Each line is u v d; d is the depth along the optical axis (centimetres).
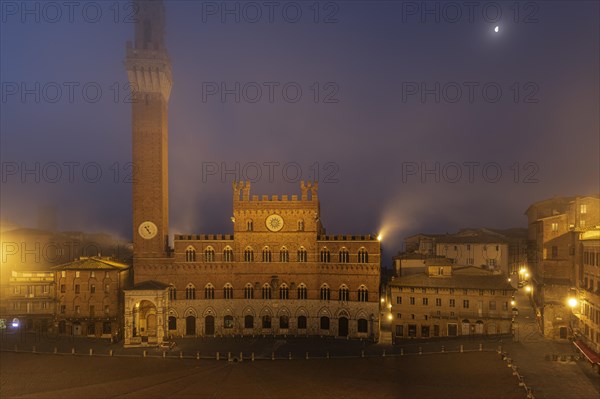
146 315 11144
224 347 10100
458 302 10438
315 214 11256
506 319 10050
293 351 9719
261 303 11288
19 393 7231
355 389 7162
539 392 6475
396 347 9869
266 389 7250
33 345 10044
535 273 11731
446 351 9006
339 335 11056
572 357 7894
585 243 8688
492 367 7738
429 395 6675
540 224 10625
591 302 8156
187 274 11200
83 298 10875
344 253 11125
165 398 6894
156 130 11144
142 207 11150
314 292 11231
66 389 7350
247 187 11412
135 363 8825
